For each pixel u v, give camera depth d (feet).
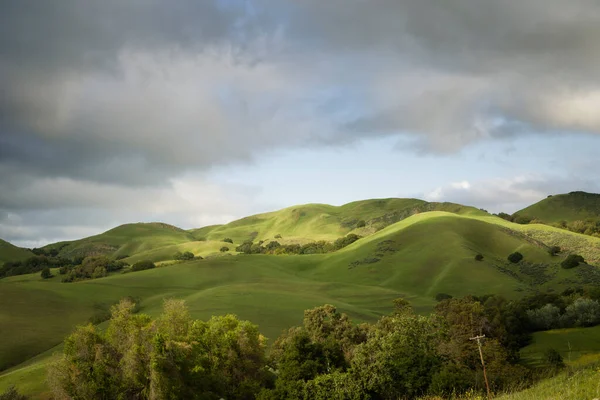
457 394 148.15
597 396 63.05
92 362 188.03
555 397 66.33
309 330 279.69
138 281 544.62
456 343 217.15
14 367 306.14
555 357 209.46
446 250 589.32
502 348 213.46
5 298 425.28
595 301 317.42
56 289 474.49
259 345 231.91
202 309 391.04
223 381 204.85
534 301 366.84
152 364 177.06
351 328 271.28
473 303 288.51
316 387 173.47
